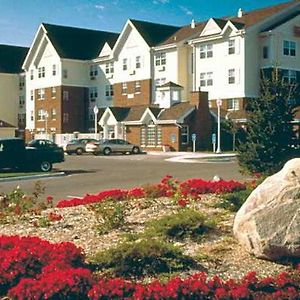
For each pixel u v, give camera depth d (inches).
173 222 376.5
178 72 2379.4
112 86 2721.5
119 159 1721.2
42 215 465.7
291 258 323.6
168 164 1445.6
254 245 329.1
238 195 476.7
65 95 2817.4
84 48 2910.9
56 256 313.4
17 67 3265.3
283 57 2174.0
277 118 765.3
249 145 773.3
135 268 315.6
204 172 1178.0
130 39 2605.8
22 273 302.4
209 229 383.2
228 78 2202.3
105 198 509.7
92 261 327.0
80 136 2571.4
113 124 2357.3
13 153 1192.8
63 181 1035.3
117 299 275.4
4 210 484.7
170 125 2082.9
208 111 2086.6
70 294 279.6
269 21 2203.5
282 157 765.3
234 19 2346.2
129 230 397.4
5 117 3213.6
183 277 305.9
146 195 534.0
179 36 2470.5
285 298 276.1
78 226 416.8
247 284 286.4
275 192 333.7
